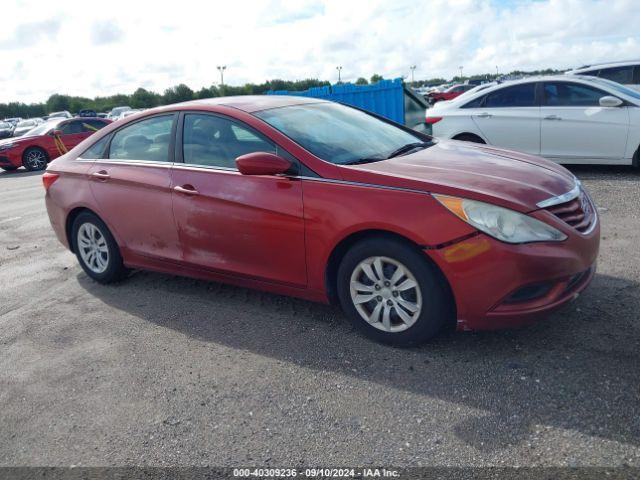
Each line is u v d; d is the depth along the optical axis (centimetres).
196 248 423
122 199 461
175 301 460
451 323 351
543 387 294
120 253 489
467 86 3878
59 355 385
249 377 334
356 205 337
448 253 311
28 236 726
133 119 475
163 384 336
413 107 1300
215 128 416
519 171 355
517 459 246
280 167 357
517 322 313
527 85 838
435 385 306
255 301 444
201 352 370
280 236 371
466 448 256
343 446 267
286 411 298
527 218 309
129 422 302
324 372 331
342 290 359
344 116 452
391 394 303
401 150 407
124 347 388
